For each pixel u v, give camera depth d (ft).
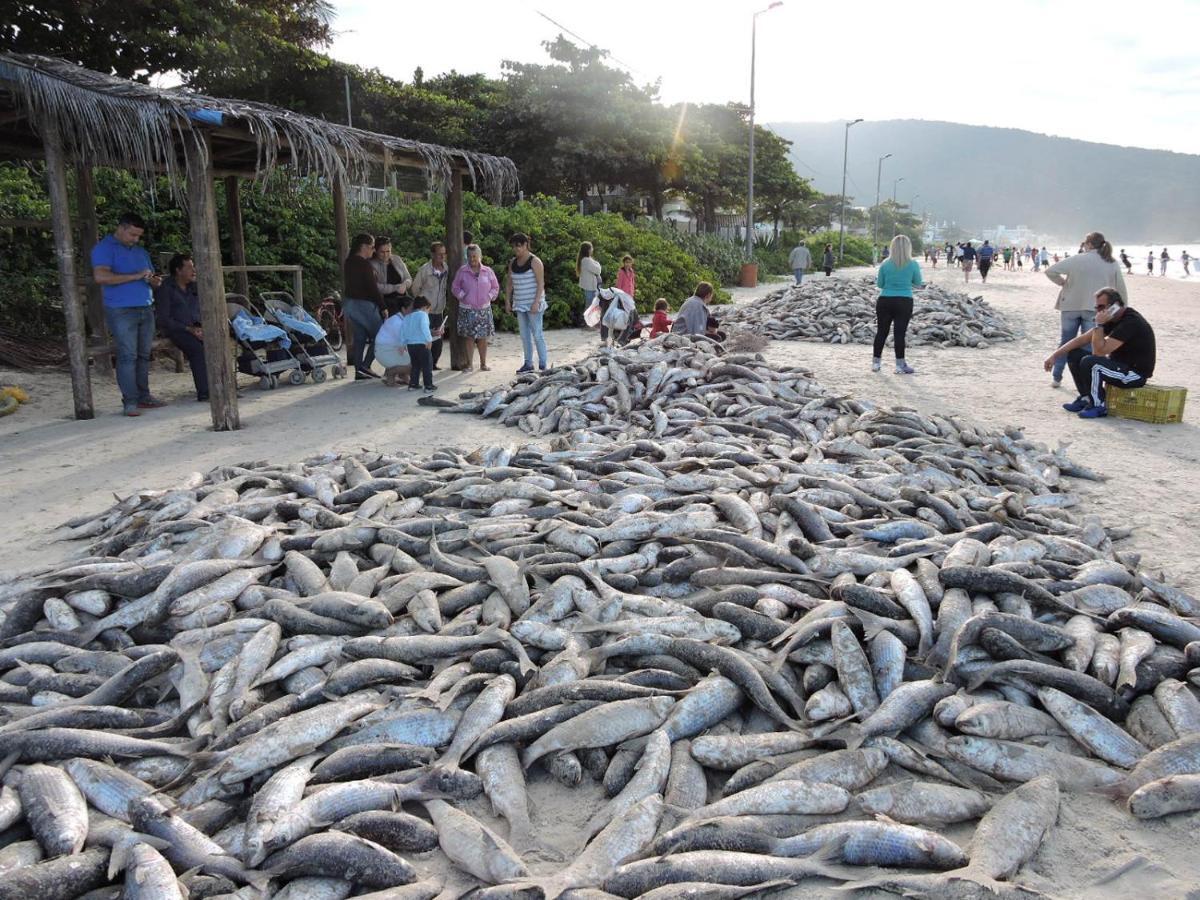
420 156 41.34
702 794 10.83
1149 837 10.31
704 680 12.60
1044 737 11.84
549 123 125.39
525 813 10.61
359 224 67.26
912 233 410.11
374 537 17.51
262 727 11.94
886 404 35.65
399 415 33.91
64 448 28.40
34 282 48.96
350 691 12.80
